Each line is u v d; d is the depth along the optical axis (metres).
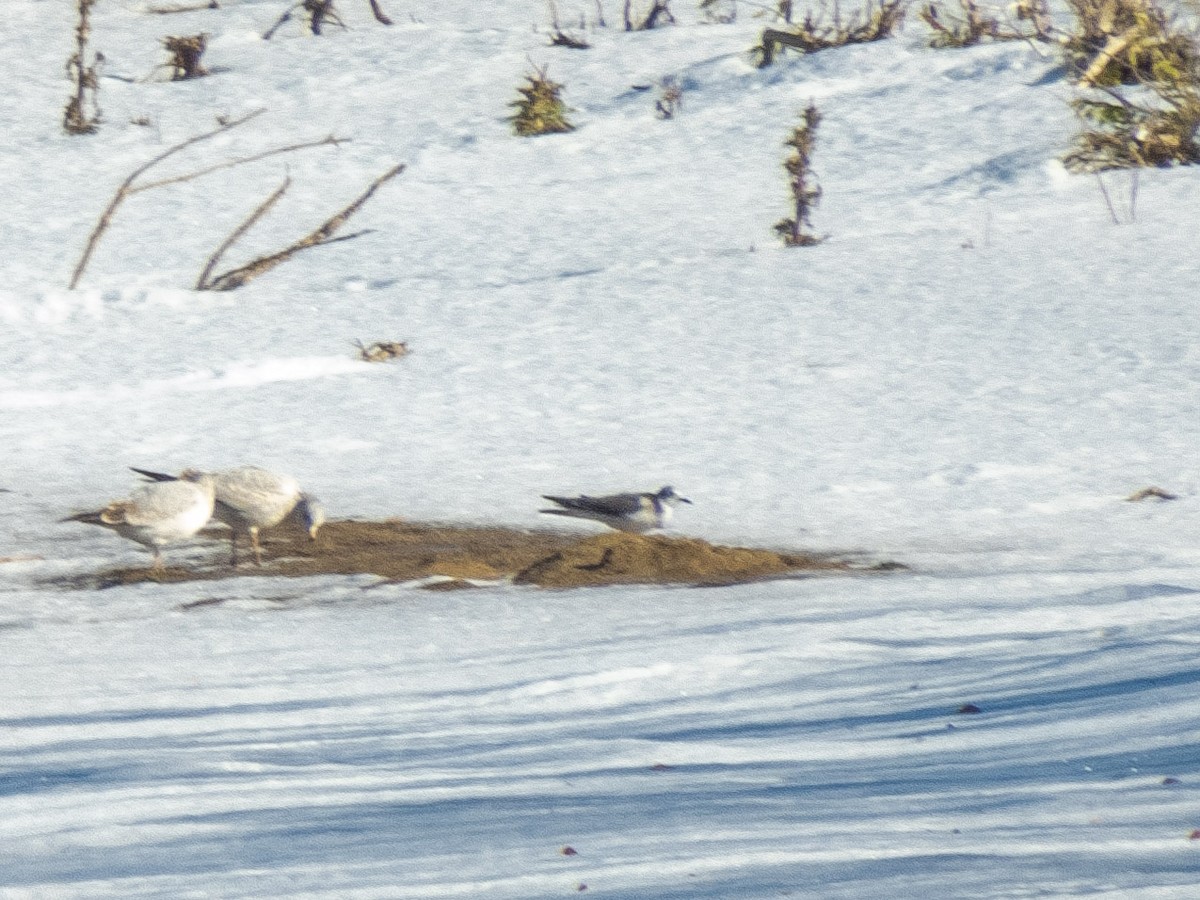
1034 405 73.88
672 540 48.91
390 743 26.30
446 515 57.34
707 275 102.19
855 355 83.62
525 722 28.11
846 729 25.42
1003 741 23.20
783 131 146.88
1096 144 129.00
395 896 16.17
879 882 15.69
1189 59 139.50
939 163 132.38
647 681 31.64
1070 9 164.25
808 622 37.94
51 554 51.28
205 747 26.36
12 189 137.88
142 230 124.75
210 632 39.91
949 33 166.88
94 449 68.94
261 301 100.62
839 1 193.12
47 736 28.16
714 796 20.66
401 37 185.25
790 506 58.28
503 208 127.38
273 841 18.84
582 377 81.06
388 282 105.56
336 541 52.91
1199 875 15.43
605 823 19.09
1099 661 29.03
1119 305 91.00
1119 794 19.14
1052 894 14.98
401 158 145.50
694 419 72.94
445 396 78.19
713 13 193.75
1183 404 73.25
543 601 42.88
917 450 66.81
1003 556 49.81
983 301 93.25
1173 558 49.09
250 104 164.12
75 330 93.19
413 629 39.53
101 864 18.05
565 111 157.38
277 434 71.56
